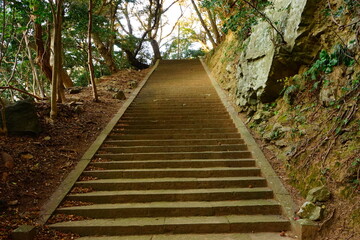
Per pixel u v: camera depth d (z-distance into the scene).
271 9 7.62
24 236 3.31
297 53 6.28
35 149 5.48
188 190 4.77
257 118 6.90
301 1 6.42
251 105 7.58
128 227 3.82
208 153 5.88
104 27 12.54
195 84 12.02
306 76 5.93
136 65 19.19
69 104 7.87
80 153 5.86
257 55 7.34
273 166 5.27
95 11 14.87
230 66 10.47
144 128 7.48
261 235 3.73
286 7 6.96
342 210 3.65
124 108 8.76
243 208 4.21
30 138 5.79
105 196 4.51
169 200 4.54
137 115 8.33
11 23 7.67
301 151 4.90
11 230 3.48
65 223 3.89
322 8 6.06
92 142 6.39
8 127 5.69
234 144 6.27
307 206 3.84
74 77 18.92
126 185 4.87
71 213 4.14
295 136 5.35
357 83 4.52
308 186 4.34
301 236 3.50
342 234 3.42
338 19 5.64
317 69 5.57
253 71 7.45
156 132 7.13
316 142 4.75
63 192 4.52
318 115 5.19
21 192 4.34
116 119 7.80
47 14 7.35
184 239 3.62
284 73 6.54
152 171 5.23
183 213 4.19
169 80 13.09
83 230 3.78
